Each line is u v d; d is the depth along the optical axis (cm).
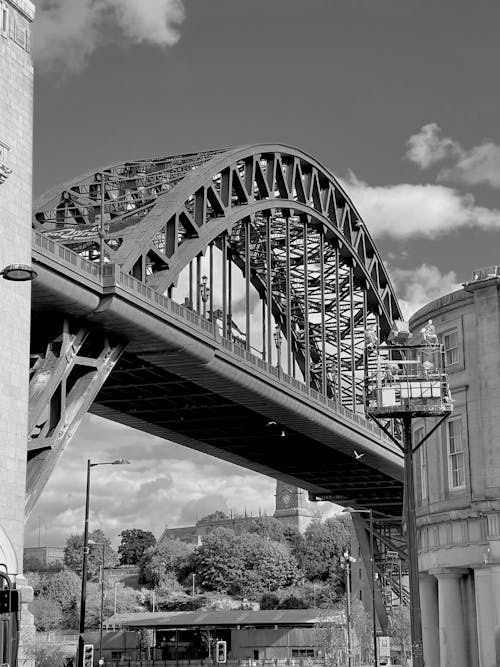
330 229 9900
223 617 14675
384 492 12412
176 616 15238
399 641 12062
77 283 5509
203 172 7331
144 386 7500
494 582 4359
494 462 4462
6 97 5053
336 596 19438
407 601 13112
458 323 4800
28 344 5019
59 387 5659
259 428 9094
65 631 19050
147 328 6066
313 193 9706
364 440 9625
